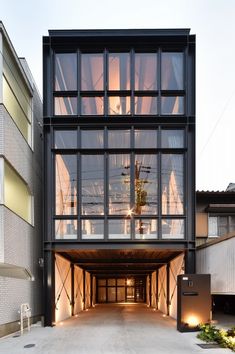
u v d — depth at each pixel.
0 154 10.77
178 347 9.29
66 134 13.80
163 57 14.03
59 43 13.91
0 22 10.96
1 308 11.04
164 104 13.86
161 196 13.48
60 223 13.52
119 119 13.66
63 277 15.61
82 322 14.41
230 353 8.58
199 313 11.98
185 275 12.19
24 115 14.04
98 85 13.90
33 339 10.61
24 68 14.93
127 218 13.43
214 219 17.22
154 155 13.68
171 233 13.43
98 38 13.85
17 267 12.77
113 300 28.59
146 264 18.53
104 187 13.50
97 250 13.70
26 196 14.28
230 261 11.58
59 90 13.91
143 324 13.63
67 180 13.61
